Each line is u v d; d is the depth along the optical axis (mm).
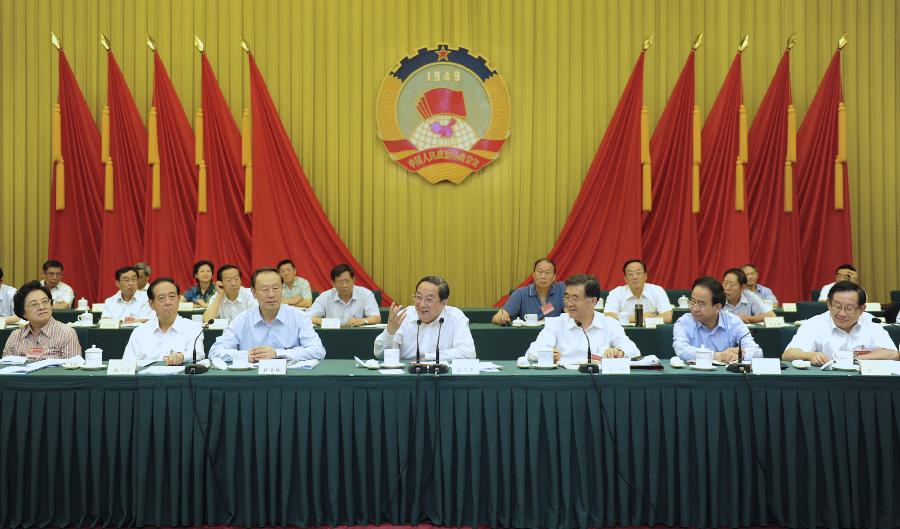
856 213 9008
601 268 8766
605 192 8773
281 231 8742
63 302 7375
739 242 8531
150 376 3277
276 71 9000
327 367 3607
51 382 3266
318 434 3277
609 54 9008
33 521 3248
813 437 3230
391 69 9031
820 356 3721
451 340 4152
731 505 3244
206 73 8664
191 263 8719
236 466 3283
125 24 8984
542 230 9055
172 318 4266
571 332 4188
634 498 3271
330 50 9016
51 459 3250
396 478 3291
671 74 9000
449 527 3273
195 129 8734
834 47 9016
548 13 9023
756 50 9008
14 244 8977
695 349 4082
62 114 8742
